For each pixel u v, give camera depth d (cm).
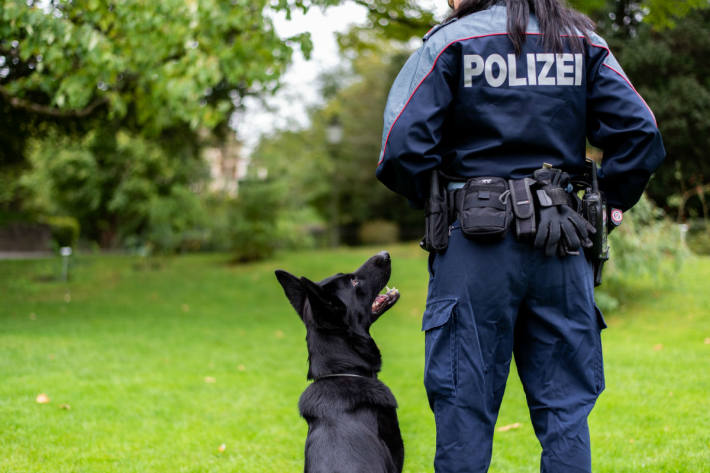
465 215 197
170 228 1697
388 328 876
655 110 1373
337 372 236
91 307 1064
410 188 205
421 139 197
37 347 674
